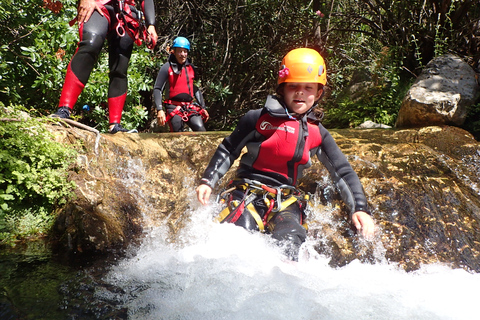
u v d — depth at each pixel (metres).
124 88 4.11
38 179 2.82
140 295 1.85
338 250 2.55
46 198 2.81
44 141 2.99
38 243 2.55
